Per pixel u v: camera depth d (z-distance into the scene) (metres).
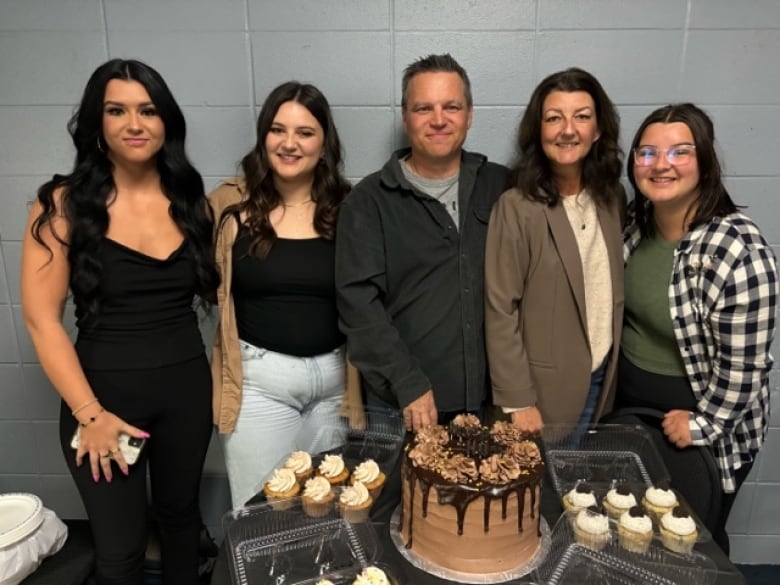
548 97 1.59
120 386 1.54
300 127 1.63
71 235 1.47
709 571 1.16
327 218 1.74
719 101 1.99
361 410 1.74
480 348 1.73
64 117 2.03
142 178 1.58
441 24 1.95
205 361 1.72
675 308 1.60
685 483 1.53
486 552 1.18
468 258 1.68
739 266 1.46
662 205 1.61
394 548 1.25
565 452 1.53
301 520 1.33
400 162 1.73
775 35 1.92
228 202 1.77
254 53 1.98
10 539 1.75
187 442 1.67
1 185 2.09
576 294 1.63
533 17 1.94
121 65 1.45
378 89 2.01
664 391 1.68
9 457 2.35
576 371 1.68
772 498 2.35
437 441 1.33
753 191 2.06
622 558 1.20
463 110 1.61
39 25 1.96
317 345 1.77
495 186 1.76
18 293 2.19
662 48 1.95
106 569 1.60
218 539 2.38
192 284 1.65
